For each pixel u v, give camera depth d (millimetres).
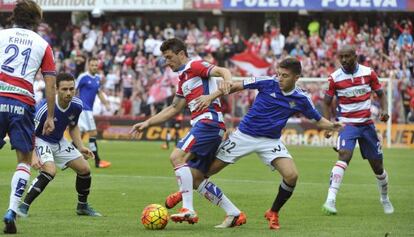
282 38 89688
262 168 50000
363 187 38625
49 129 22922
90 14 99375
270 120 24219
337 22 94438
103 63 92562
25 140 22359
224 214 27922
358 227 24750
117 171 46312
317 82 79438
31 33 22750
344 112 30594
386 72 84688
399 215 28375
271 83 24219
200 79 24781
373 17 93250
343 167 29453
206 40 92625
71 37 97375
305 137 78625
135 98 85812
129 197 32938
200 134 24406
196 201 31531
